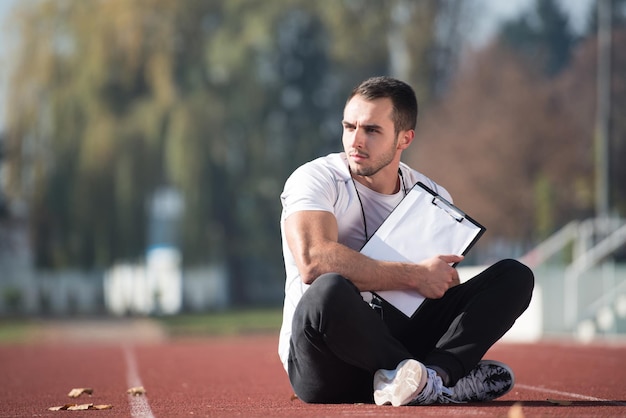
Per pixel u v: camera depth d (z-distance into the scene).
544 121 45.00
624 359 11.02
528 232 44.69
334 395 4.97
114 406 5.71
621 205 43.97
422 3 46.88
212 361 12.32
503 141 44.62
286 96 46.66
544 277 18.94
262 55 43.22
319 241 4.73
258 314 42.75
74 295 47.16
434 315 4.92
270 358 13.09
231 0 42.34
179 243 37.88
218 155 40.38
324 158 5.13
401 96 4.94
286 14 44.41
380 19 46.28
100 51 38.19
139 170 37.38
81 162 37.28
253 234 46.75
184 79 40.75
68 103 37.94
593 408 4.80
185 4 40.22
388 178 5.05
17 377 9.65
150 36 38.88
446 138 46.00
